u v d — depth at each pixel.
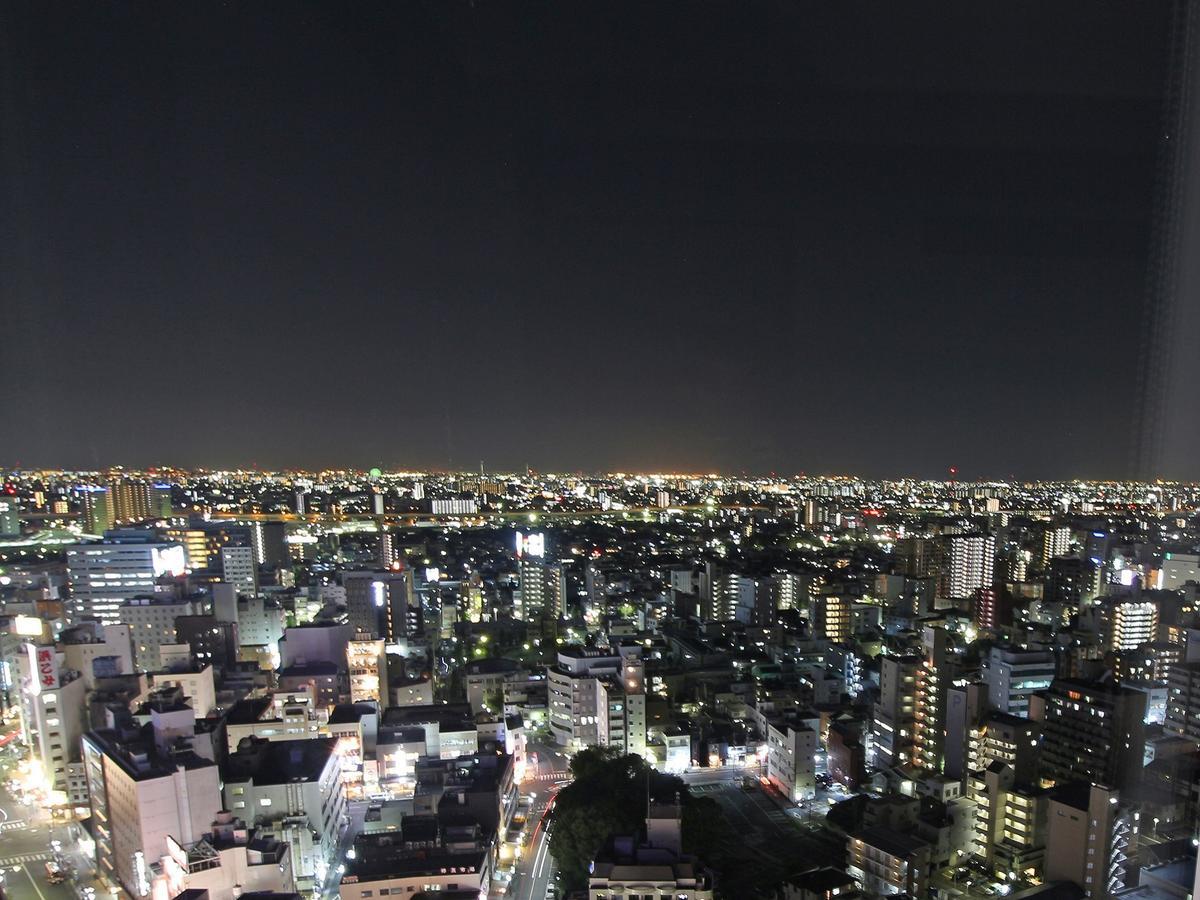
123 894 83.69
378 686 131.75
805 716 115.00
